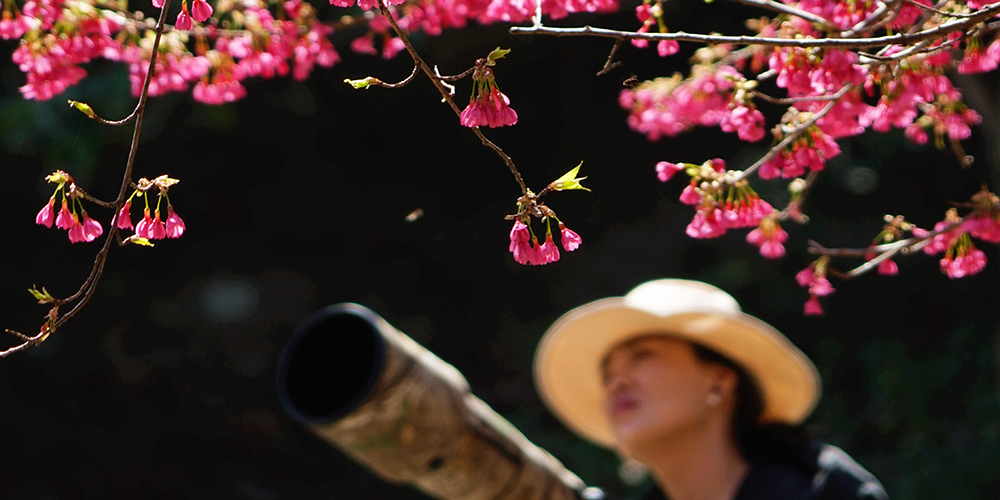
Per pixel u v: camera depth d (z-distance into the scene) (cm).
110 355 984
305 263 1090
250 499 924
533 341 1042
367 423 233
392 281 1095
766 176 200
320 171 1061
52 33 222
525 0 191
